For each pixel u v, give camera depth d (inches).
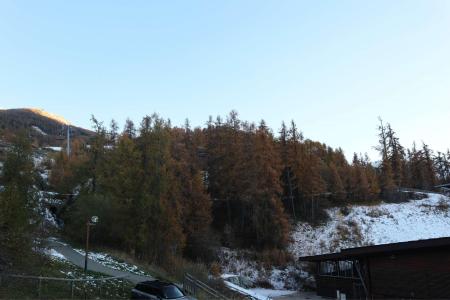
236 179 2635.3
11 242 840.3
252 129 3046.3
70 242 1641.2
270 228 2460.6
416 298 1098.1
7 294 679.7
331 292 1686.8
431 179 3981.3
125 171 1841.8
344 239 2591.0
